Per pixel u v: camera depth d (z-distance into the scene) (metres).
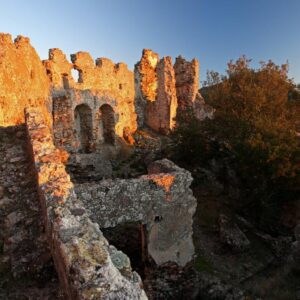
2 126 12.65
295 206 17.50
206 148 21.64
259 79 22.34
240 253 14.12
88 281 3.81
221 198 18.98
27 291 6.17
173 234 10.84
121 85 33.16
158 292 10.93
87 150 26.19
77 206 5.99
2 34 13.57
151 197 10.19
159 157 23.62
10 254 7.06
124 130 30.36
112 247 4.91
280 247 14.62
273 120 19.59
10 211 8.32
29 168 10.06
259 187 16.66
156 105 35.28
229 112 21.08
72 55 28.08
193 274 11.60
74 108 23.53
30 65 16.64
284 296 10.91
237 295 11.32
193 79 37.09
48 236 6.71
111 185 9.55
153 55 37.12
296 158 16.22
